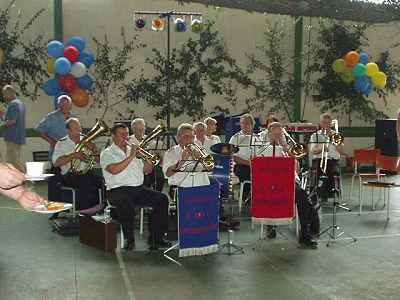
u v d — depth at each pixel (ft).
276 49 39.42
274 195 17.51
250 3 31.32
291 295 13.29
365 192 29.73
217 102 38.47
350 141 41.16
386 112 42.01
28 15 34.63
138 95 36.88
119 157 17.62
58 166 20.18
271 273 15.15
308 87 40.16
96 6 35.96
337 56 40.11
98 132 19.84
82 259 16.34
